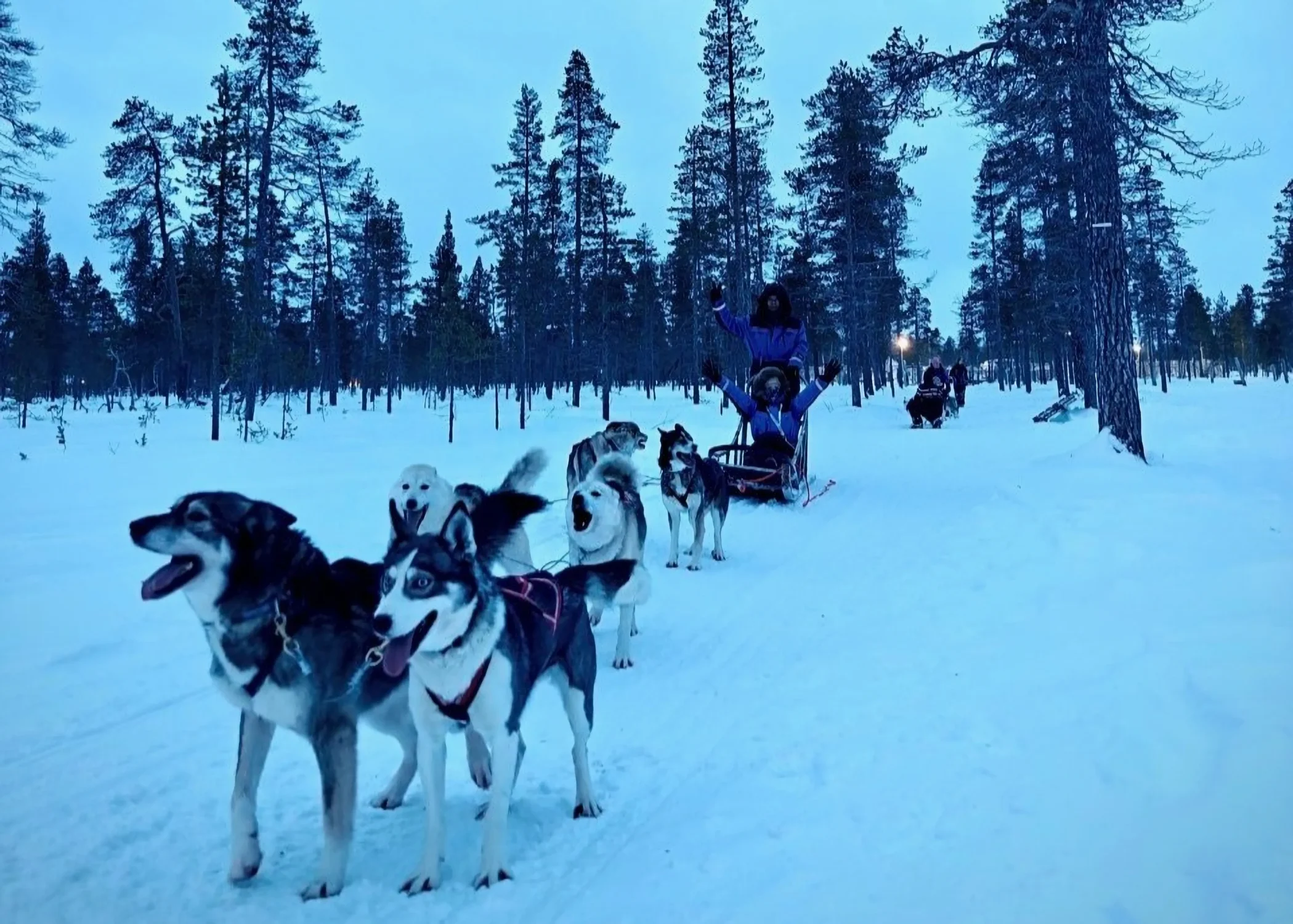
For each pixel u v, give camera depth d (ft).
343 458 59.52
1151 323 176.14
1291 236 175.52
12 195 66.74
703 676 18.63
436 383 170.40
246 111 84.69
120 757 14.85
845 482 46.16
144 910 10.32
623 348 186.60
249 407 77.87
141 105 101.24
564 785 13.78
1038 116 43.16
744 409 42.63
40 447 62.18
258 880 11.02
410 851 11.75
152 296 138.21
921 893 9.44
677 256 157.38
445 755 11.23
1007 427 74.69
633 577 15.33
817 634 20.86
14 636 20.45
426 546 10.41
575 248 118.73
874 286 129.39
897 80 43.73
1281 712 11.94
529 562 21.07
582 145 108.47
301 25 81.25
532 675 11.79
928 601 22.39
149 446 63.98
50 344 139.33
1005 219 143.33
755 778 13.24
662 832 11.81
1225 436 51.21
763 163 123.65
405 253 165.17
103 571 26.73
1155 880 9.00
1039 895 9.08
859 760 13.37
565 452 64.03
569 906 10.07
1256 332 209.67
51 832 12.27
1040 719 13.76
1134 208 94.02
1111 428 38.88
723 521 31.58
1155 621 17.22
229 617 10.62
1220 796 10.39
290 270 122.42
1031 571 23.30
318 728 10.97
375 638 11.28
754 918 9.32
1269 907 8.21
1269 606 16.83
